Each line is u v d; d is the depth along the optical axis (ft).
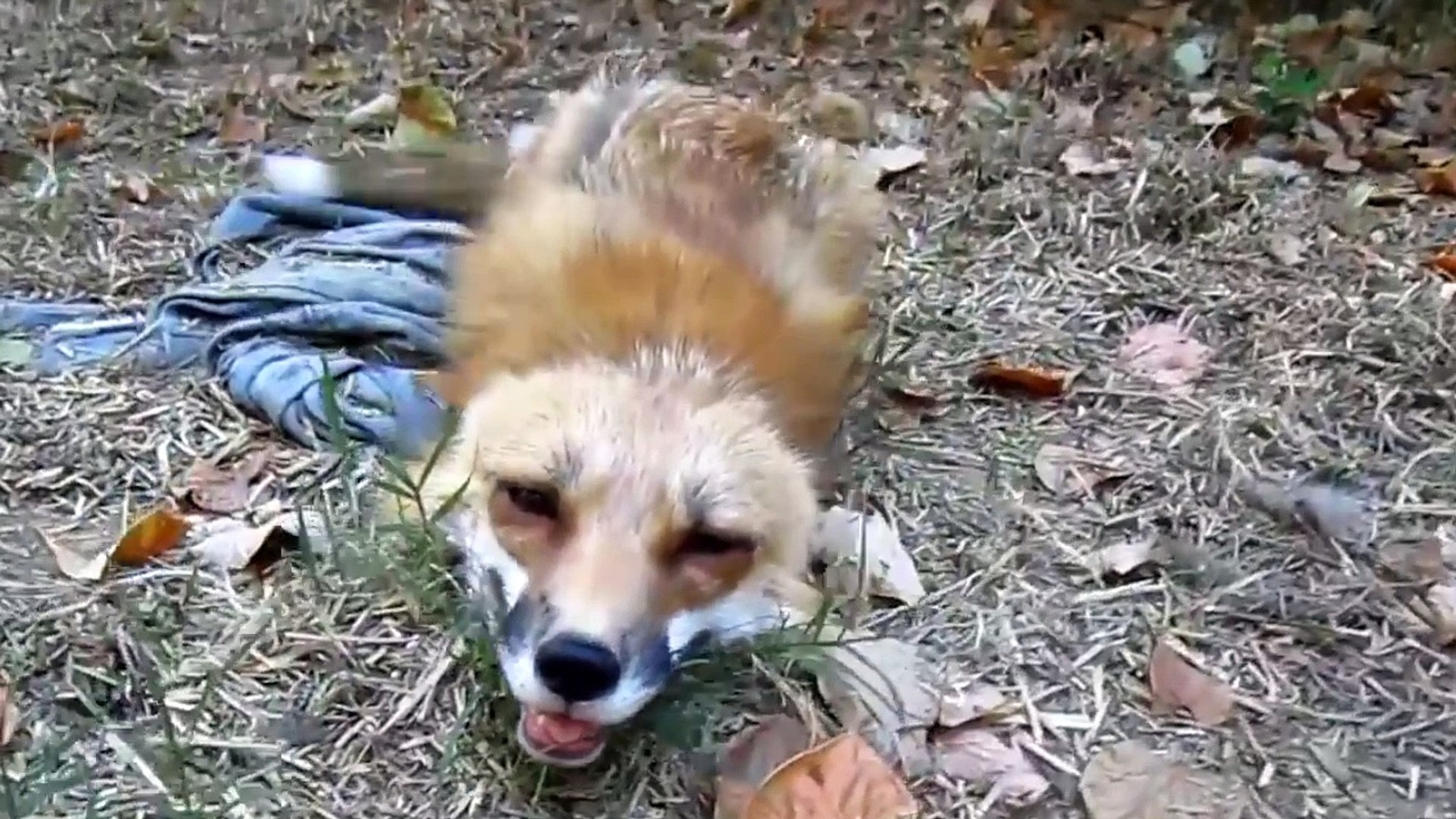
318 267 3.24
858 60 4.57
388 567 2.54
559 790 2.31
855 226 3.01
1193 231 3.63
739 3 4.81
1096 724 2.44
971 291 3.40
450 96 4.22
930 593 2.64
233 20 4.57
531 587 2.27
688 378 2.39
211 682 2.37
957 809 2.32
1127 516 2.81
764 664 2.45
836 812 2.25
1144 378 3.16
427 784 2.30
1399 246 3.57
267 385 2.89
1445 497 2.86
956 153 3.92
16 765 2.28
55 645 2.44
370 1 4.74
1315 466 2.93
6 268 3.28
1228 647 2.57
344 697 2.40
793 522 2.41
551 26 4.71
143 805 2.24
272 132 3.93
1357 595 2.67
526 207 2.82
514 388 2.41
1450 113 4.16
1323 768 2.39
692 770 2.35
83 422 2.86
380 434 2.81
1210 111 4.14
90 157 3.76
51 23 4.42
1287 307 3.35
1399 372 3.16
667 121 2.95
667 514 2.27
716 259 2.61
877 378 3.05
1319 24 4.71
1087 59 4.44
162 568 2.58
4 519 2.66
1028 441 2.98
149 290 3.26
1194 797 2.34
